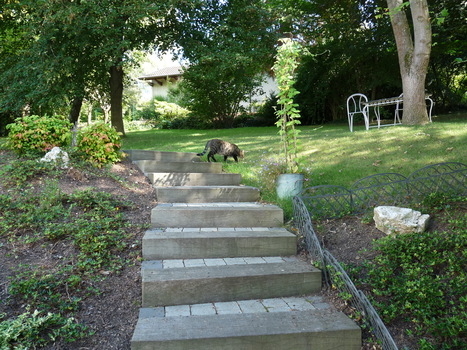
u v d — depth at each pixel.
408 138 6.68
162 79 30.64
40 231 3.56
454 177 4.29
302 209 3.87
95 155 5.47
